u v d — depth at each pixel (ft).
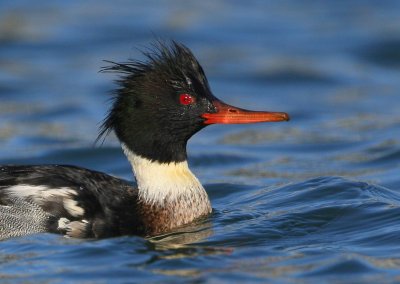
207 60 88.74
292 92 82.33
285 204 49.11
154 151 44.52
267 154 64.03
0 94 79.77
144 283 37.01
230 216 46.65
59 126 71.31
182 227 44.96
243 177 57.67
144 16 99.09
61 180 42.88
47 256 39.63
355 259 39.34
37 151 63.46
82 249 40.34
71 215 42.04
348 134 69.15
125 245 40.98
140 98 44.29
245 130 71.56
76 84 82.33
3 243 41.04
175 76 44.50
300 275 37.99
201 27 96.22
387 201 48.65
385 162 60.34
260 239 43.27
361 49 90.89
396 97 80.07
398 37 92.22
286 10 102.06
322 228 44.98
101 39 92.99
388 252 40.96
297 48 91.30
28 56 89.71
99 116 74.13
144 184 44.55
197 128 44.91
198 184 45.93
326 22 97.71
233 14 100.32
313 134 69.67
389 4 102.53
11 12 98.32
